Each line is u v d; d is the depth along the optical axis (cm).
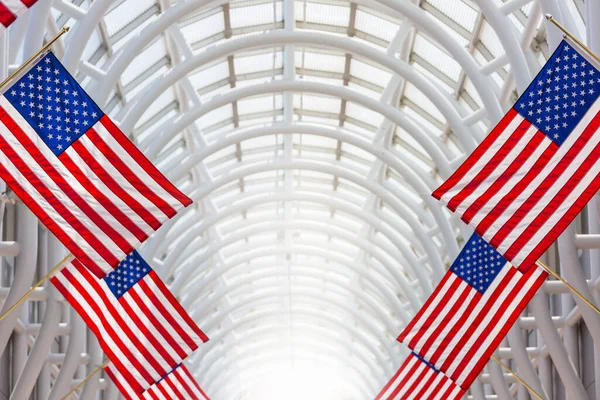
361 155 3891
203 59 2538
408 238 3819
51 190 1303
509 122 1363
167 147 3475
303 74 3425
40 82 1291
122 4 2598
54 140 1301
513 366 3325
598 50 1549
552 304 2814
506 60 2308
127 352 1853
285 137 3550
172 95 3180
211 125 3606
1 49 1631
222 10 2948
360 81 3378
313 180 4291
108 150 1319
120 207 1315
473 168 1366
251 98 3497
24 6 1063
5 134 1288
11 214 2486
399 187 4006
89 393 2873
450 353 1806
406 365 2248
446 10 2745
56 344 3262
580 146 1330
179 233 3662
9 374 2631
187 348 1847
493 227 1345
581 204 1323
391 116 2780
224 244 4109
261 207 4534
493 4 2092
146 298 1873
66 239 1309
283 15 3066
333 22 3095
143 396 2362
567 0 2189
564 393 2778
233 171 3469
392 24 2964
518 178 1352
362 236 4191
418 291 4675
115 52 2772
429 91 2541
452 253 2988
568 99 1338
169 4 2623
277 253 4488
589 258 2353
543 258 2528
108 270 1305
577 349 2539
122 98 3000
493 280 1819
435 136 3275
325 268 4803
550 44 1775
